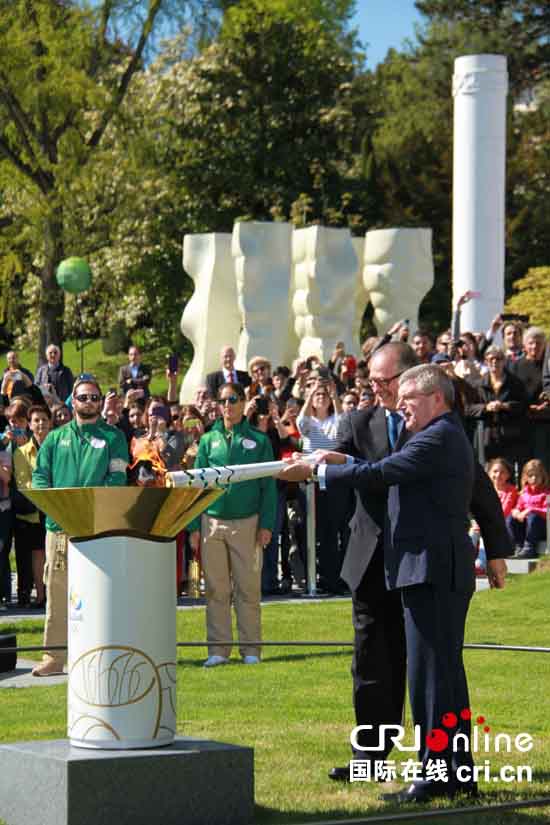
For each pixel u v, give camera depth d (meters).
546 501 18.38
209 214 50.56
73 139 44.38
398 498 7.52
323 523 17.41
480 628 14.35
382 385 8.01
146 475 7.29
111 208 47.81
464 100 32.72
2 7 42.84
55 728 9.47
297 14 52.44
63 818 6.40
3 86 43.06
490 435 18.94
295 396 20.61
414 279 34.44
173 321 50.88
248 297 31.70
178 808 6.62
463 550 7.47
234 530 12.75
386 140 58.06
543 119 59.91
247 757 6.80
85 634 6.67
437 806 7.21
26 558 16.56
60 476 11.85
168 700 6.76
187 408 18.20
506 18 64.00
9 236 46.06
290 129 52.28
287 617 15.07
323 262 32.16
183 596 17.20
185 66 51.69
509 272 53.94
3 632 14.51
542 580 16.83
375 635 8.09
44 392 23.94
